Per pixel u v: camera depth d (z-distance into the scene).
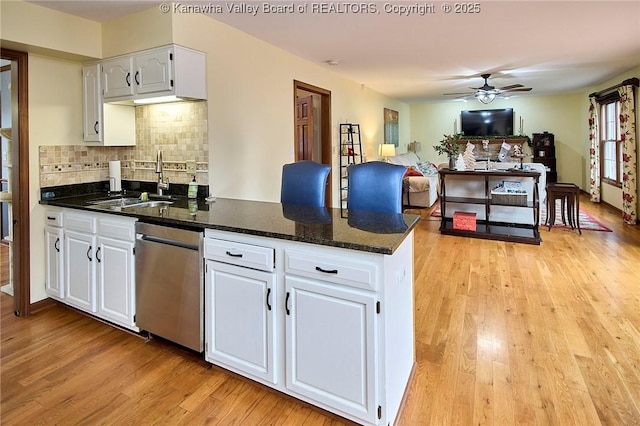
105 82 3.22
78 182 3.39
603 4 3.20
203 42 3.19
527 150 9.96
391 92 8.20
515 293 3.32
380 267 1.61
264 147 4.05
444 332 2.64
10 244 3.42
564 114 9.70
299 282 1.82
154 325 2.47
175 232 2.27
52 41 2.90
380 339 1.64
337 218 2.26
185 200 3.12
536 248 4.73
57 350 2.48
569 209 5.60
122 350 2.48
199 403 1.96
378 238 1.73
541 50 4.65
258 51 3.94
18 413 1.90
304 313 1.82
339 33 3.80
